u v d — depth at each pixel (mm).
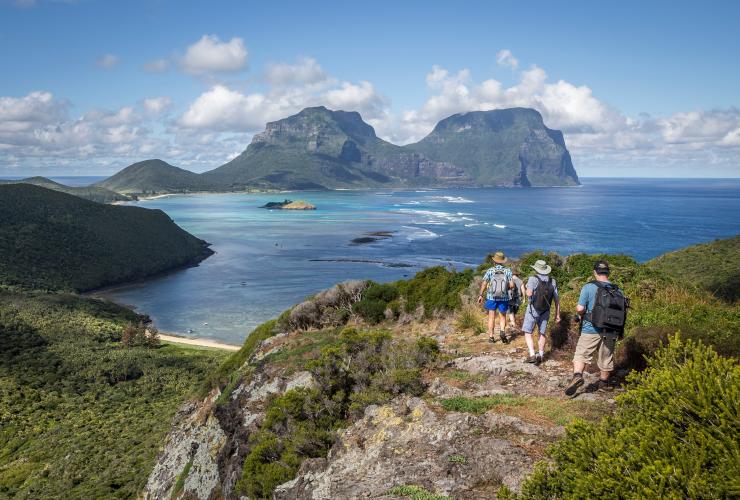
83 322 86562
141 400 54844
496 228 172875
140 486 27750
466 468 6289
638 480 3664
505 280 11352
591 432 4477
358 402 9977
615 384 7703
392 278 99500
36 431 46250
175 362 66562
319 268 116312
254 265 128375
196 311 91375
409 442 7434
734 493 3248
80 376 62781
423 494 5848
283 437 10531
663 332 7801
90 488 29656
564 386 8133
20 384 59094
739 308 9617
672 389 4105
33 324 83125
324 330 21562
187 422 23844
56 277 126062
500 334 11461
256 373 17719
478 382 9219
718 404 3717
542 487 4500
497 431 6918
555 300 9531
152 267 144500
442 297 18828
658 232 151500
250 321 82188
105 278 133500
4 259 126125
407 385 9562
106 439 41375
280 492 7996
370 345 11836
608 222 186500
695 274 46531
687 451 3707
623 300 7430
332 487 6895
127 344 75125
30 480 34594
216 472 14922
